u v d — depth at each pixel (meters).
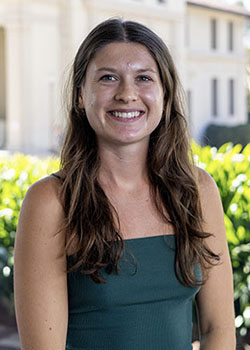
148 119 2.05
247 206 3.99
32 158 6.13
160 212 2.09
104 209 2.01
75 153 2.11
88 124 2.14
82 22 22.38
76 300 2.00
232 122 31.91
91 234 1.97
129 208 2.08
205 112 30.11
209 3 29.64
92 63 2.04
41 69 22.19
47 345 1.95
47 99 22.33
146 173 2.15
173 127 2.21
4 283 4.97
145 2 25.27
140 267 2.01
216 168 4.18
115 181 2.09
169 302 2.04
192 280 2.05
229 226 3.91
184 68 27.62
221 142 28.03
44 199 1.98
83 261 1.96
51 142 21.70
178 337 2.04
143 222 2.07
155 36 2.09
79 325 2.00
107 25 2.07
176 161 2.19
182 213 2.09
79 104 2.14
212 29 30.50
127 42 2.04
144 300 2.00
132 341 1.99
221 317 2.19
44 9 21.86
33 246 1.96
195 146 4.77
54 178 2.04
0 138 23.45
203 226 2.18
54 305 1.96
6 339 5.19
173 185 2.12
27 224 1.97
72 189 2.01
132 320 1.99
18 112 22.11
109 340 1.98
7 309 5.55
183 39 27.48
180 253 2.05
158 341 2.01
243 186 4.04
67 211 2.00
